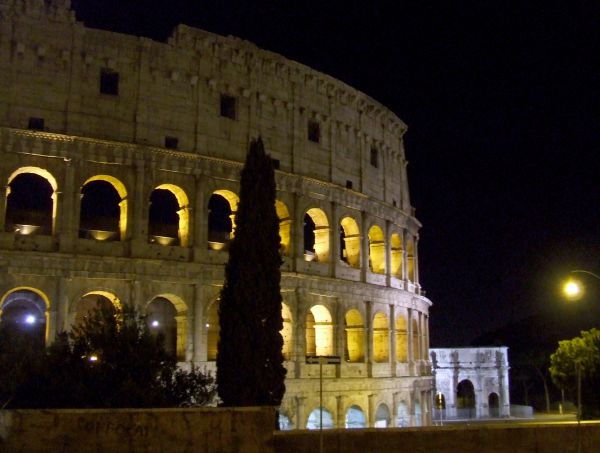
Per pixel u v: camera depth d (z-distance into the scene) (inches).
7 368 1916.8
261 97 2903.5
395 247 3681.1
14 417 1455.5
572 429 1688.0
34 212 2731.3
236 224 2191.2
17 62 2400.3
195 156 2635.3
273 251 2176.4
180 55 2694.4
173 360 1969.7
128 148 2514.8
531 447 1657.2
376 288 3282.5
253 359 2073.1
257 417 1592.0
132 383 1777.8
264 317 2116.1
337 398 2974.9
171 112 2642.7
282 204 2923.2
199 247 2613.2
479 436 1637.6
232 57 2839.6
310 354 3294.8
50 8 2475.4
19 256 2295.8
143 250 2500.0
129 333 1894.7
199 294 2576.3
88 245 2429.9
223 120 2770.7
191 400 1980.8
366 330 3201.3
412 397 3491.6
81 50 2500.0
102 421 1503.4
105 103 2518.5
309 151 3073.3
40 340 2385.6
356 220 3277.6
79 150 2438.5
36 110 2400.3
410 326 3577.8
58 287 2340.1
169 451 1529.3
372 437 1601.9
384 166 3567.9
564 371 4478.3
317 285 2965.1
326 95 3206.2
